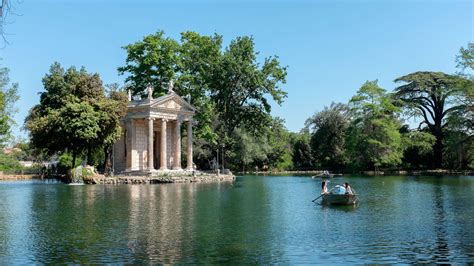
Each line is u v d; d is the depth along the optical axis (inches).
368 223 1115.9
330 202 1550.2
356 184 2738.7
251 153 4626.0
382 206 1493.6
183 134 3946.9
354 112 4392.2
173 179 2918.3
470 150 4023.1
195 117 3663.9
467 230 1010.1
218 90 3828.7
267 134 4360.2
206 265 709.9
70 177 2842.0
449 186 2476.6
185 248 825.5
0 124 3540.8
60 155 3526.1
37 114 3112.7
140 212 1311.5
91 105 2851.9
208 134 3656.5
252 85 3774.6
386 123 4301.2
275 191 2176.4
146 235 947.3
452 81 4047.7
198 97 3663.9
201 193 2018.9
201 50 3754.9
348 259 745.6
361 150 4350.4
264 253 787.4
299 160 5738.2
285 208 1434.5
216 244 859.4
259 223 1114.7
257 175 4515.3
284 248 825.5
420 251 799.7
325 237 931.3
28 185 2630.4
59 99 3053.6
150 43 3499.0
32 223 1108.5
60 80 3144.7
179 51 3676.2
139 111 3255.4
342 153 5113.2
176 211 1341.0
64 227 1048.8
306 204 1560.0
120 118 3046.3
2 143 3937.0
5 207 1440.7
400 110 4384.8
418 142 4534.9
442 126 4653.1
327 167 5290.4
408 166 4763.8
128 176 2915.8
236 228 1037.8
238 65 3668.8
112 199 1701.5
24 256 770.8
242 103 3919.8
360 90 4347.9
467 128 3973.9
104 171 3265.3
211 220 1159.0
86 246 842.2
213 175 3235.7
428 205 1513.3
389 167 4753.9
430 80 4598.9
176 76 3622.0
